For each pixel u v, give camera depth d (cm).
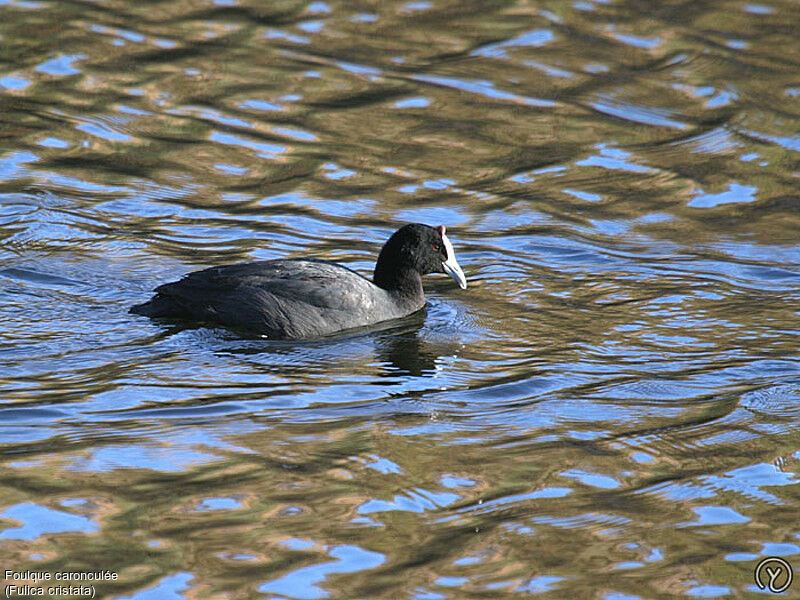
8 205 1806
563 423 1295
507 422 1294
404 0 2686
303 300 1506
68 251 1681
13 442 1203
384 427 1270
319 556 1027
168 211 1831
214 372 1382
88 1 2603
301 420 1277
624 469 1197
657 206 1917
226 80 2277
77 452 1187
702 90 2297
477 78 2322
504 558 1034
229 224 1802
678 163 2053
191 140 2066
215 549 1032
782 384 1392
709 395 1366
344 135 2105
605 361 1452
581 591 990
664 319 1576
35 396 1298
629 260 1753
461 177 1984
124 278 1614
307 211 1855
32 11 2527
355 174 1980
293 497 1120
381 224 1825
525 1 2683
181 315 1509
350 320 1528
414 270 1608
